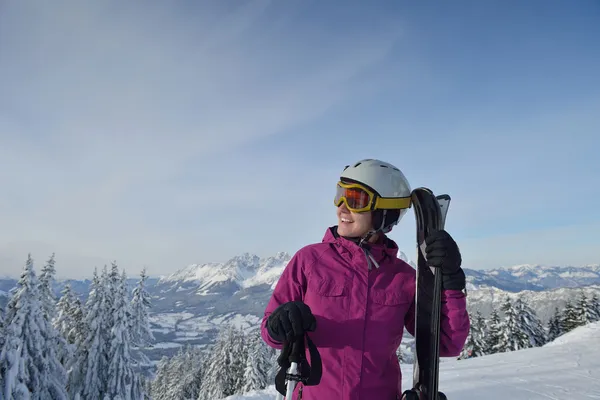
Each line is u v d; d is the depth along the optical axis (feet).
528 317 97.09
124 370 57.11
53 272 57.06
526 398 18.84
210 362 119.55
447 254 5.47
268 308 6.61
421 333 5.85
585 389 20.08
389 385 5.96
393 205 6.40
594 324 42.16
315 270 6.42
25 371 44.19
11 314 46.26
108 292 60.29
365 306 6.03
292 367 5.38
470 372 26.43
